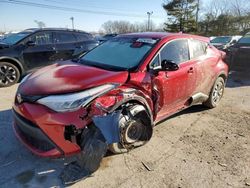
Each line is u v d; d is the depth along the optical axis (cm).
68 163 311
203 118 482
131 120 314
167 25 4147
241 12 4488
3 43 725
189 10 4031
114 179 288
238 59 918
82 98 271
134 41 404
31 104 282
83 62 390
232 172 311
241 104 579
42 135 268
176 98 410
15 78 698
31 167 304
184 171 308
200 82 463
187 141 385
